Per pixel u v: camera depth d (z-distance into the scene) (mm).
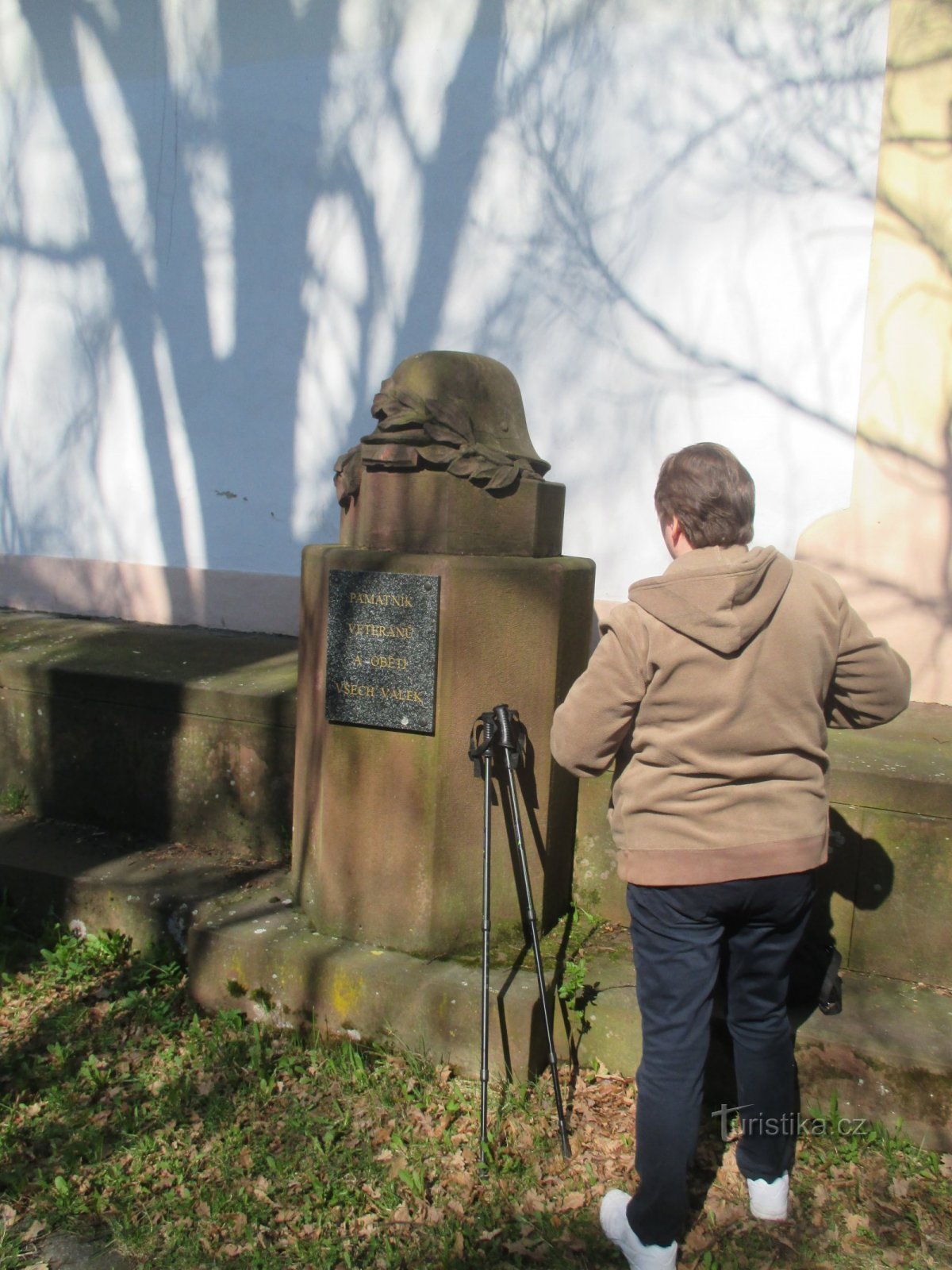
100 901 3746
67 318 5805
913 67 3922
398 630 3053
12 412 6023
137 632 5297
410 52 4801
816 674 2189
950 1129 2637
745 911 2201
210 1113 2861
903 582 4086
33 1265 2404
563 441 4617
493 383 3285
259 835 4023
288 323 5199
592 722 2252
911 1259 2365
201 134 5332
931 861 2977
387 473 3137
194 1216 2537
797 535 4223
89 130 5621
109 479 5762
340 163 5000
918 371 4008
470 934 3207
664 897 2203
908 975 3031
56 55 5672
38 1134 2834
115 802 4309
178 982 3508
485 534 3131
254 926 3369
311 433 5184
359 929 3242
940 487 4008
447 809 3104
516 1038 2904
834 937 3098
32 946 3777
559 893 3402
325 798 3252
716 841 2150
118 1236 2482
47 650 4773
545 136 4555
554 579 3152
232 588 5438
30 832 4328
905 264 3994
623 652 2205
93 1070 3072
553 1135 2740
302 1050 3129
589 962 3150
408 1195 2564
